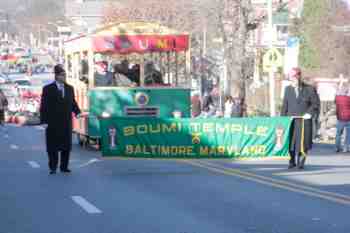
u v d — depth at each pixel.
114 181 18.31
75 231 12.10
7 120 50.47
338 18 66.94
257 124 21.36
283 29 53.22
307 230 11.97
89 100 27.12
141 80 27.27
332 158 24.75
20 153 26.98
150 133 20.80
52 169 20.03
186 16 55.00
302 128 20.45
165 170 20.75
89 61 27.06
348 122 27.81
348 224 12.45
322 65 63.12
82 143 30.00
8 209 14.36
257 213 13.56
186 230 12.06
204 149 21.11
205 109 40.25
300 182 17.77
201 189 16.72
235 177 18.86
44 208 14.42
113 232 11.97
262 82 53.31
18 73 120.50
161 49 27.17
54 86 19.62
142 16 60.03
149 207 14.36
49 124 19.73
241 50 40.03
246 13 39.94
